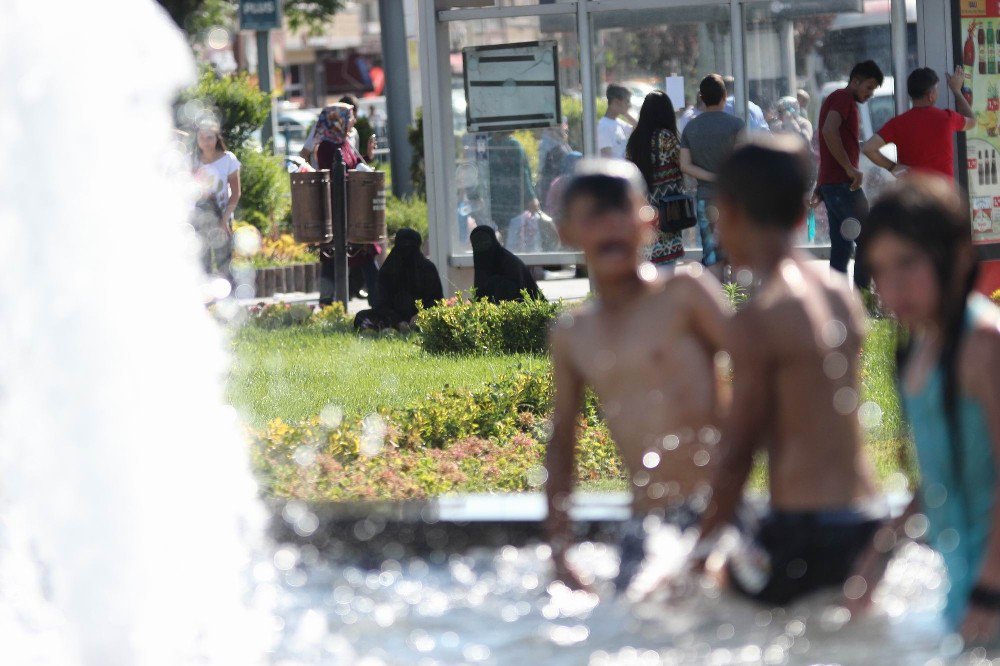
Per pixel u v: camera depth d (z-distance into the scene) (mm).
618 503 12266
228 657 11039
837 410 9828
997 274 34406
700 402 10828
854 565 9906
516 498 12984
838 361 9781
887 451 18953
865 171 38781
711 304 10828
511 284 35031
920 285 8891
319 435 20781
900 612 10219
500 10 38906
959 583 9258
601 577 11273
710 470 10195
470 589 11742
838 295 10031
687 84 39219
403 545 12828
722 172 10141
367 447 20719
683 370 10828
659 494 10969
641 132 33750
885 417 21078
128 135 14023
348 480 18391
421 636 10867
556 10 38844
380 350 32625
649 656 10016
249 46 99625
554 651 10266
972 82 34156
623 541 11109
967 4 34031
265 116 60531
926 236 8852
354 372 29031
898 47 37562
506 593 11539
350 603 11727
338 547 13000
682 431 10852
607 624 10570
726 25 38906
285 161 65250
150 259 14125
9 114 13734
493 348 31844
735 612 10289
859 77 33812
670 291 10930
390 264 36656
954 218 8906
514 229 39844
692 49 39094
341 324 37625
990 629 8945
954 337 8891
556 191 39719
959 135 33906
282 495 16922
